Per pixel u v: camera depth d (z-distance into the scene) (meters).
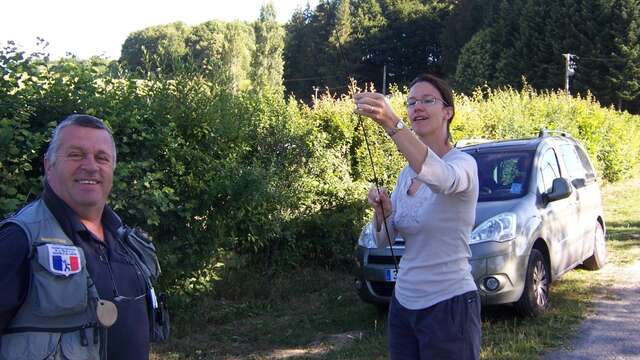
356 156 9.75
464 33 60.31
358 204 8.88
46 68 5.59
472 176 2.94
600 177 19.70
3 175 4.84
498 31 50.88
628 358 5.34
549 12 46.06
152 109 6.22
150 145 5.95
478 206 6.42
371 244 6.39
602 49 44.34
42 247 2.16
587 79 44.75
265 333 6.30
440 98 3.12
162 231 6.31
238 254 7.86
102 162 2.46
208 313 6.71
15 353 2.14
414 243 3.08
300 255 8.37
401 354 3.16
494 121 13.78
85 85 5.69
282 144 8.32
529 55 47.16
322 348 5.85
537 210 6.58
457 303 3.00
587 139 18.38
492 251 5.86
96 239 2.42
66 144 2.40
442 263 3.01
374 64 11.41
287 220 8.02
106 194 2.52
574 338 5.84
